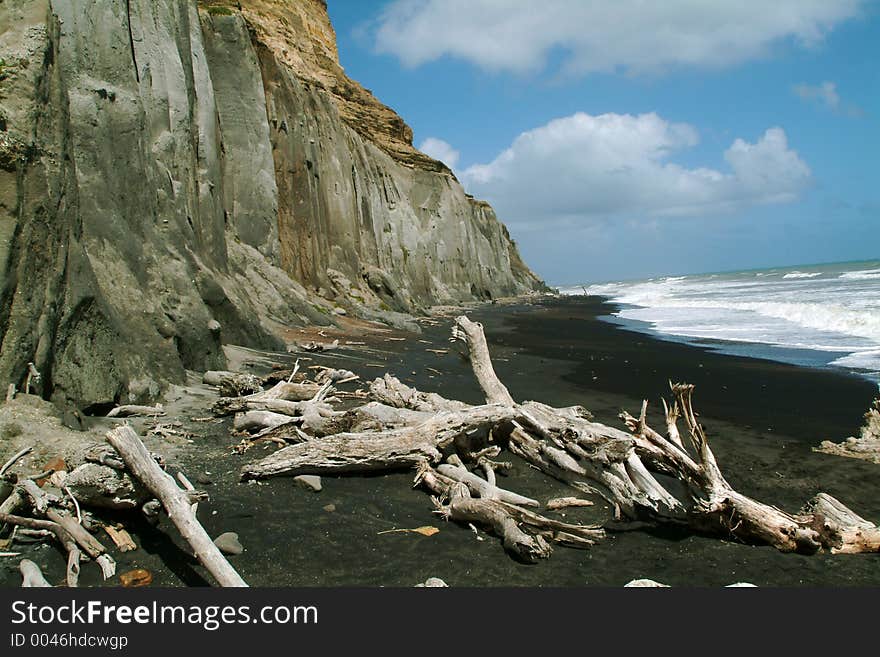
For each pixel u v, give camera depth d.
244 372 12.65
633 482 6.79
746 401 12.85
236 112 22.64
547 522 6.00
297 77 31.25
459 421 8.24
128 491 5.48
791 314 28.66
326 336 19.62
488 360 10.66
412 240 44.38
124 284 10.52
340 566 5.29
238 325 14.90
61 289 7.99
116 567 4.99
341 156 33.22
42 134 8.08
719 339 23.23
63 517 5.27
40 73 8.23
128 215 11.69
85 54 11.65
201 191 16.73
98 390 8.37
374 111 51.12
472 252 55.53
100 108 11.36
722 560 5.70
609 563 5.60
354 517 6.39
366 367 15.51
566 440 7.72
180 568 5.06
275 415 9.04
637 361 18.75
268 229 22.69
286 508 6.49
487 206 68.44
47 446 6.31
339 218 30.83
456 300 47.66
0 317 7.02
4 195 7.35
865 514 6.75
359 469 7.71
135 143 12.16
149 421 8.74
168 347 10.80
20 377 7.14
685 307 40.84
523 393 13.90
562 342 24.34
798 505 7.05
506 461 8.80
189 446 8.14
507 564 5.46
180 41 17.03
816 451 9.23
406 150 51.91
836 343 20.56
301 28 45.28
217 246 16.75
